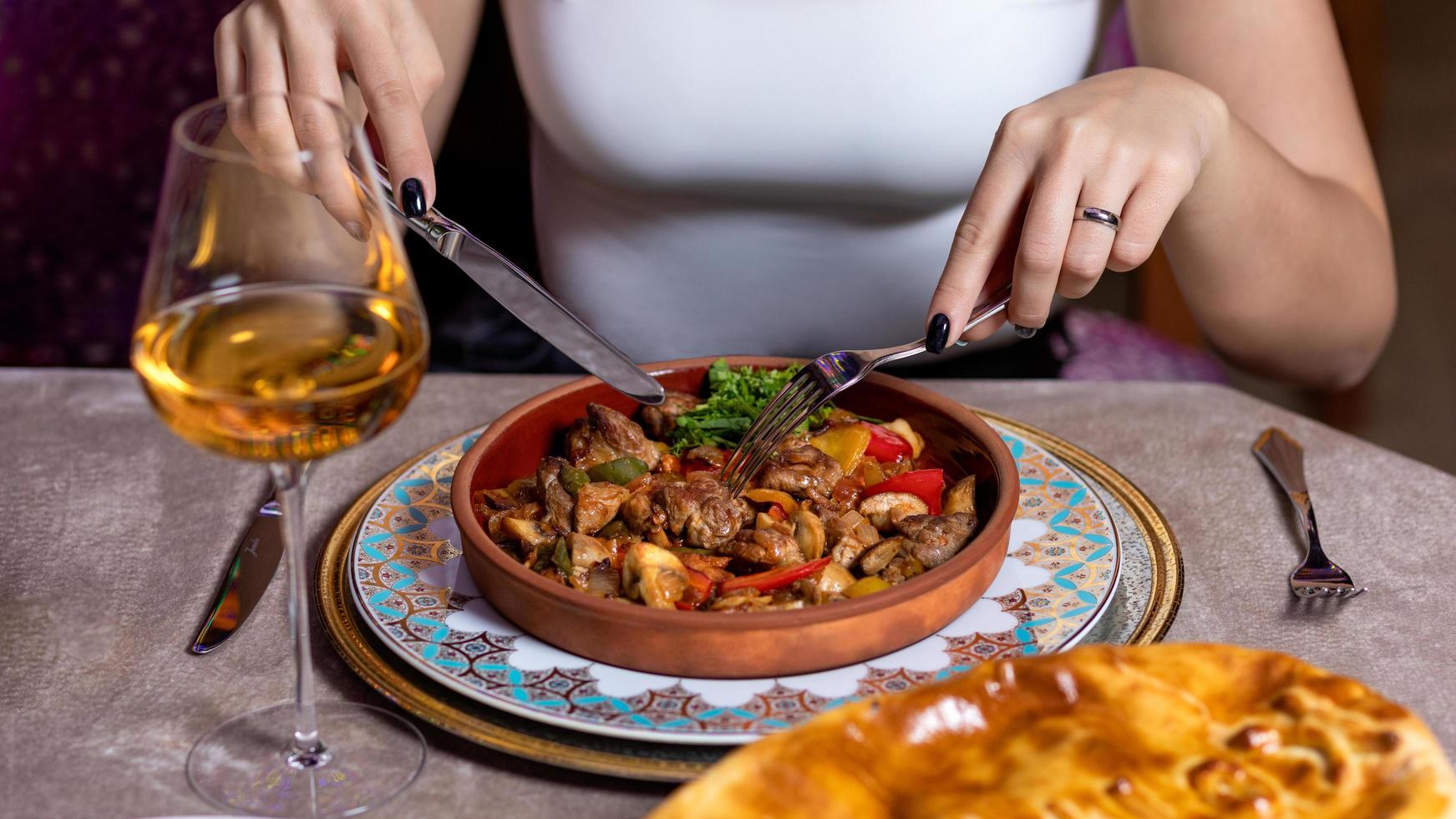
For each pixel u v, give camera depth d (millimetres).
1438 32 5699
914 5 1741
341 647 921
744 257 1971
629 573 940
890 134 1812
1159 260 3529
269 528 1137
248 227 745
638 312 2057
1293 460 1255
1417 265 4578
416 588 1001
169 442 1340
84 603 1022
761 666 871
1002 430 1307
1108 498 1159
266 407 706
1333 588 1018
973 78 1789
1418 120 5168
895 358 1154
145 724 861
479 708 852
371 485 1234
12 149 2596
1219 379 2170
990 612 954
